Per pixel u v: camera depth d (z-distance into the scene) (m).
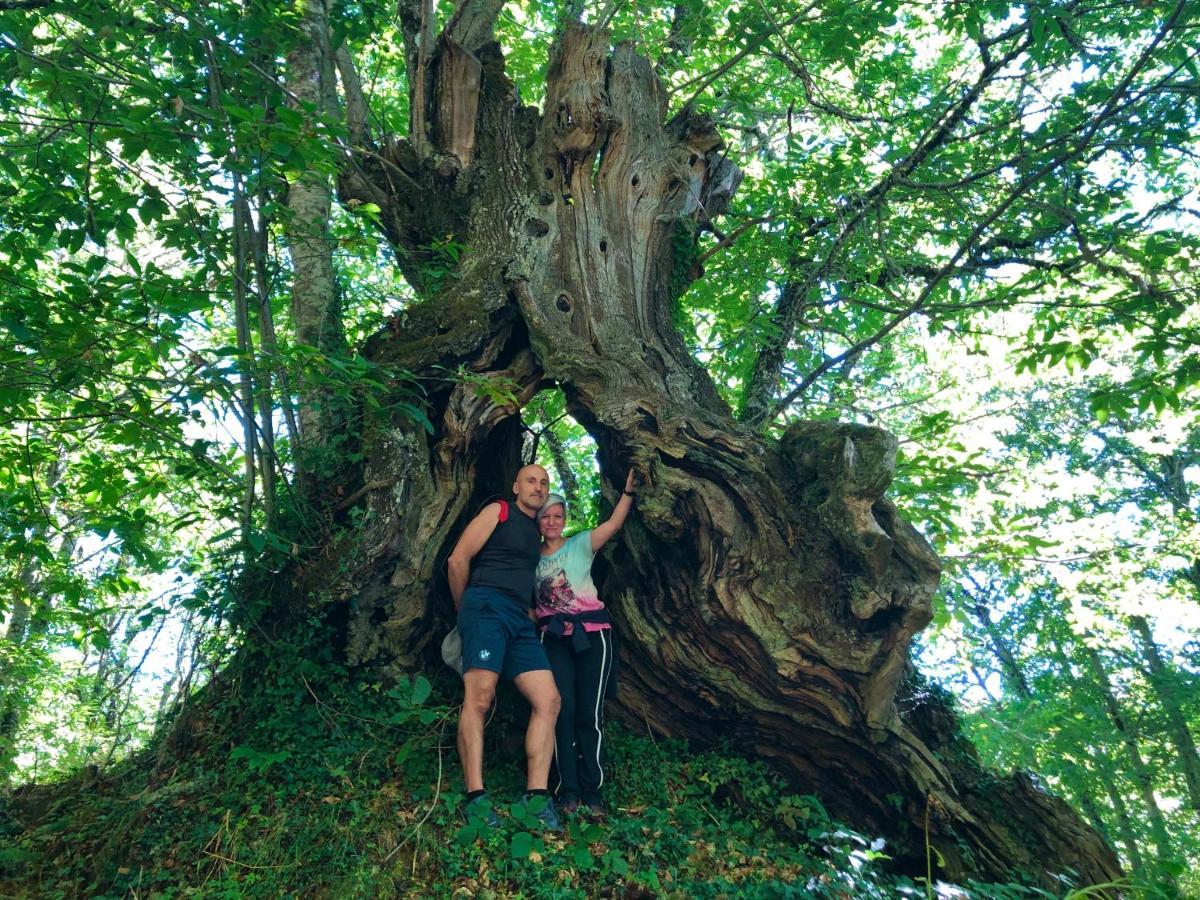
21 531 5.12
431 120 6.47
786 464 5.04
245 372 4.43
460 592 4.56
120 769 4.69
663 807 4.56
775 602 4.73
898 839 4.83
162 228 5.39
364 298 6.24
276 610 4.89
